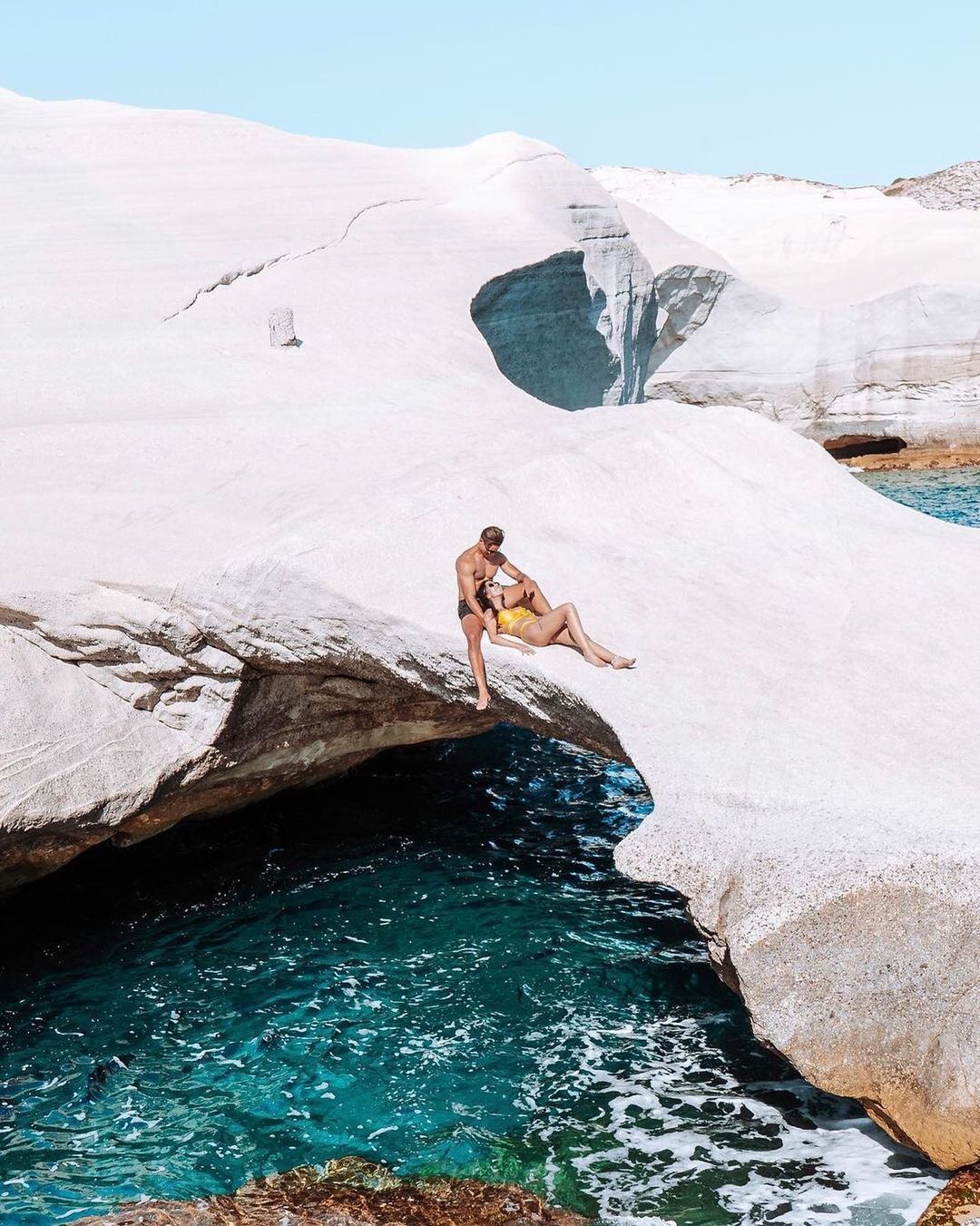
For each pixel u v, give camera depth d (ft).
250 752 47.21
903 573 42.24
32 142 116.57
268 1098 35.12
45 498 51.90
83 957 42.96
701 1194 30.14
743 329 141.49
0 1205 30.81
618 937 43.70
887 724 32.81
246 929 44.80
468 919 45.21
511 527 43.88
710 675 35.68
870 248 172.86
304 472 53.01
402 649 39.63
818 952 27.61
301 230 101.65
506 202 114.52
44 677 44.27
